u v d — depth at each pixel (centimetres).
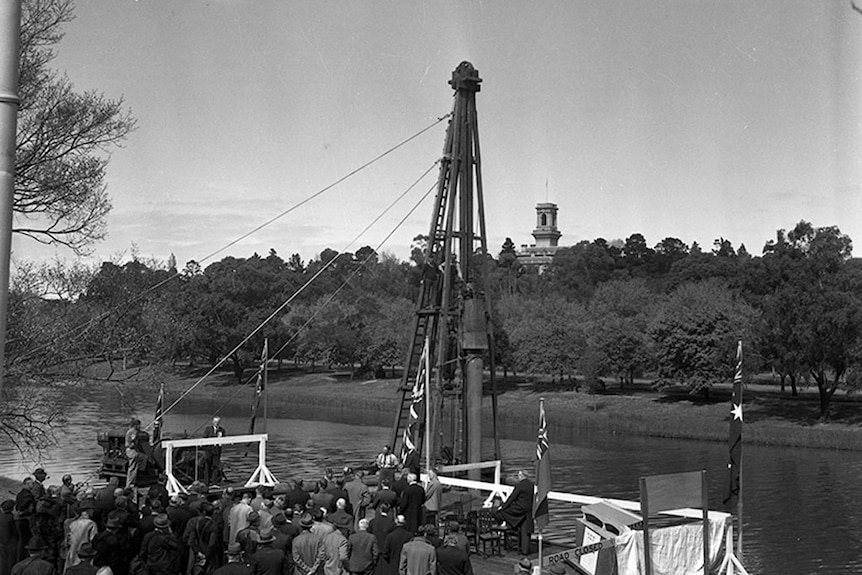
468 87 3738
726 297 10425
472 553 2222
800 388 10494
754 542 4453
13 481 4031
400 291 15125
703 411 9131
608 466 6725
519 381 11788
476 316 3644
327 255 17700
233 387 12900
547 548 2303
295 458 6694
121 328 3594
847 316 8131
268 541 1534
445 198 3778
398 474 3209
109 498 1916
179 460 3117
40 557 1461
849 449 7644
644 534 1769
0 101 903
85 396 4075
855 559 4094
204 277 13662
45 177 3453
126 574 1664
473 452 3612
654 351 10012
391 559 1709
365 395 11625
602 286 12950
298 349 13712
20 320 3353
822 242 8669
